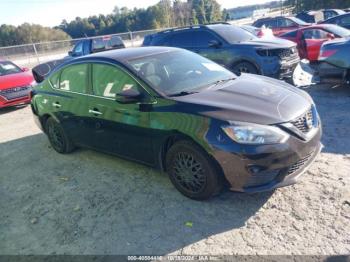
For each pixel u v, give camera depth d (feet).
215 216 11.71
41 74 31.07
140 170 15.80
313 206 11.55
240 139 10.94
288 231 10.54
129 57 15.12
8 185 16.30
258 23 60.75
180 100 12.53
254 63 27.20
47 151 20.07
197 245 10.46
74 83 16.83
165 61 15.29
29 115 29.89
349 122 18.88
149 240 10.95
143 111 13.19
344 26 48.83
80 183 15.37
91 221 12.35
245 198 12.50
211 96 12.71
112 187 14.57
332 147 15.88
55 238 11.69
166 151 13.30
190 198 12.81
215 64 16.67
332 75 24.68
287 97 12.71
